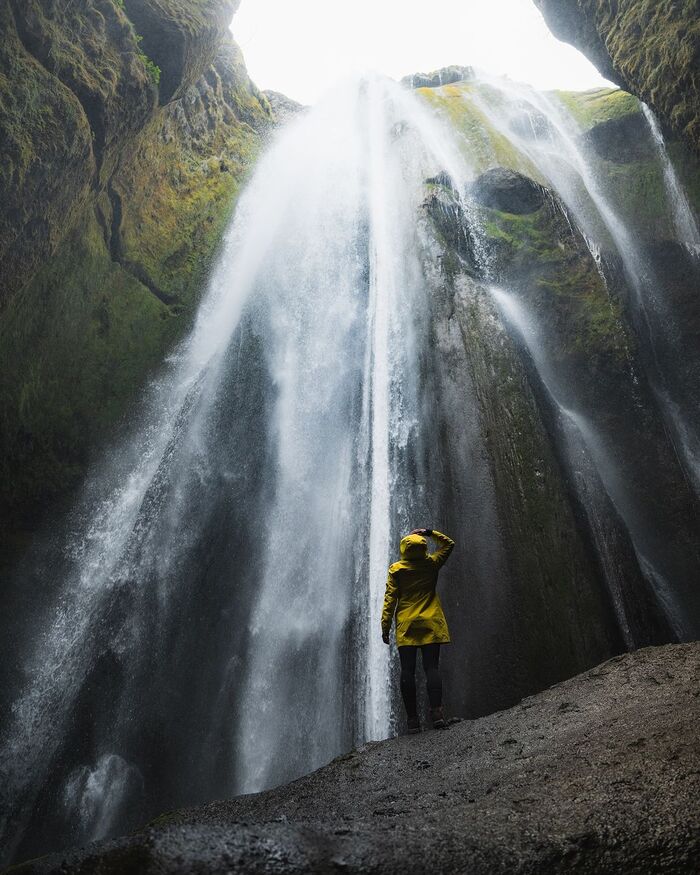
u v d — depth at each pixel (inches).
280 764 510.3
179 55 586.2
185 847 102.5
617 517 528.1
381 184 792.3
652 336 717.9
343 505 606.2
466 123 820.0
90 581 594.9
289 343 729.6
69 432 611.5
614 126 831.7
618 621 460.4
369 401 627.2
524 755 171.6
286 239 794.2
